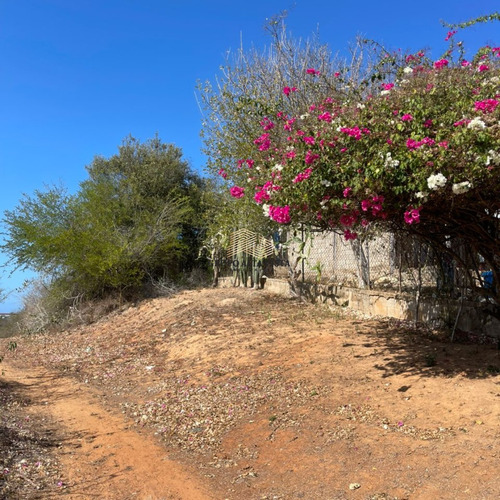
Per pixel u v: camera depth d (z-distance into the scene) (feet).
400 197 15.48
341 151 15.81
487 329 21.50
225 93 36.65
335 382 18.79
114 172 66.13
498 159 13.12
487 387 15.75
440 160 13.69
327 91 29.68
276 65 36.78
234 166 36.73
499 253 18.25
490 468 11.64
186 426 18.65
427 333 23.40
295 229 22.54
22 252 50.90
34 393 25.88
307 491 12.60
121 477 14.79
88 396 24.56
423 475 12.04
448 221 17.75
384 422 14.98
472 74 17.20
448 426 13.96
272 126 24.04
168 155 69.05
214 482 14.10
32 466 15.48
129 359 30.99
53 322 51.90
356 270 34.73
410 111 15.58
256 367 22.88
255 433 16.60
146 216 53.57
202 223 55.11
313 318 29.71
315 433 15.39
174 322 36.29
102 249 49.52
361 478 12.57
